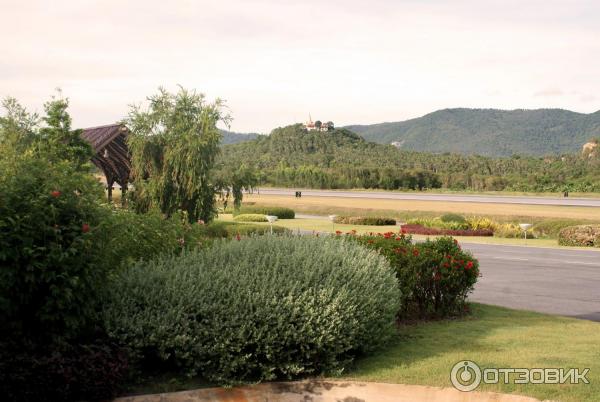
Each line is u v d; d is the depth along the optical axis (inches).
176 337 233.8
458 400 228.5
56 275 219.8
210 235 893.8
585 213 1830.7
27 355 211.6
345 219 1662.2
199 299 250.4
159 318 239.8
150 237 332.5
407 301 365.4
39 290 224.8
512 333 331.0
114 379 217.5
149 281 263.3
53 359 210.1
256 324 248.5
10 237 213.6
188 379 241.3
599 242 1027.3
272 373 244.2
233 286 258.2
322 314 253.3
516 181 4025.6
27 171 235.8
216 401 229.1
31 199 223.5
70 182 237.9
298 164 5625.0
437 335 325.1
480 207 2177.7
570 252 927.7
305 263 287.4
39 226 220.2
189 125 887.7
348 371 258.2
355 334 264.4
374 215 2033.7
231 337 239.1
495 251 941.8
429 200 2699.3
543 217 1697.8
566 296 504.1
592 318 410.0
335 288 271.6
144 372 245.6
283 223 1641.2
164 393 227.3
